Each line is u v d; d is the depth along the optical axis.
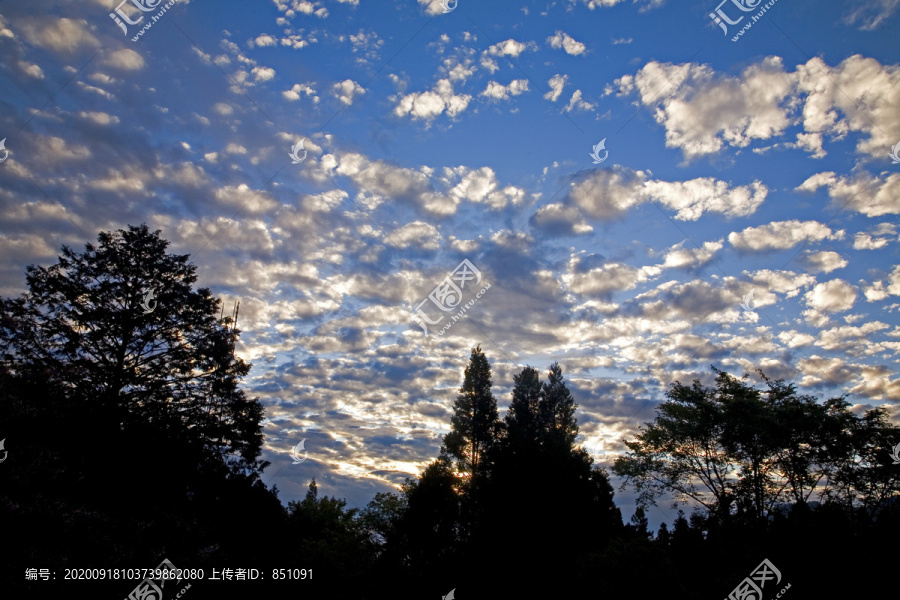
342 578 22.50
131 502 24.45
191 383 29.72
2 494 17.86
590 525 24.09
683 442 31.00
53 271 27.73
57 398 25.31
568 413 42.78
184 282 30.53
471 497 29.83
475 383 43.88
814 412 27.89
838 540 19.66
